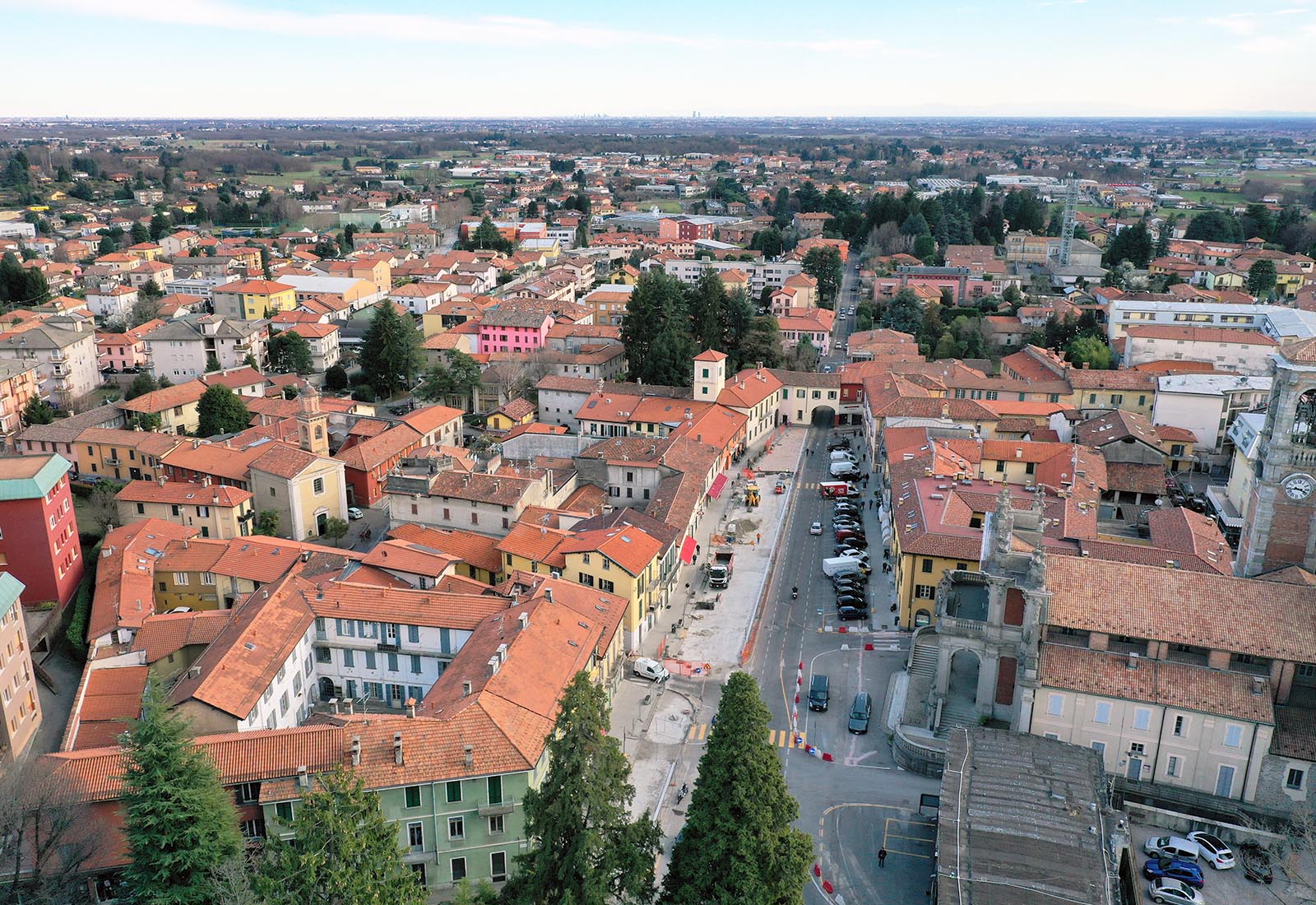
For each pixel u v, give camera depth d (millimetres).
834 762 89375
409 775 71438
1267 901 71312
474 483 129500
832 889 73562
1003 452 145125
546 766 76750
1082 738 83938
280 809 70438
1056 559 88188
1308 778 77938
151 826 59688
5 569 110625
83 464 159500
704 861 58875
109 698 92938
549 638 88125
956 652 97000
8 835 65250
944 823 70812
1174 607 83875
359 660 97688
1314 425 91750
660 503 132875
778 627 114875
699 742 92875
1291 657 78938
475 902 62281
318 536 142375
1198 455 166125
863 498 155500
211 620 101500
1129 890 72062
